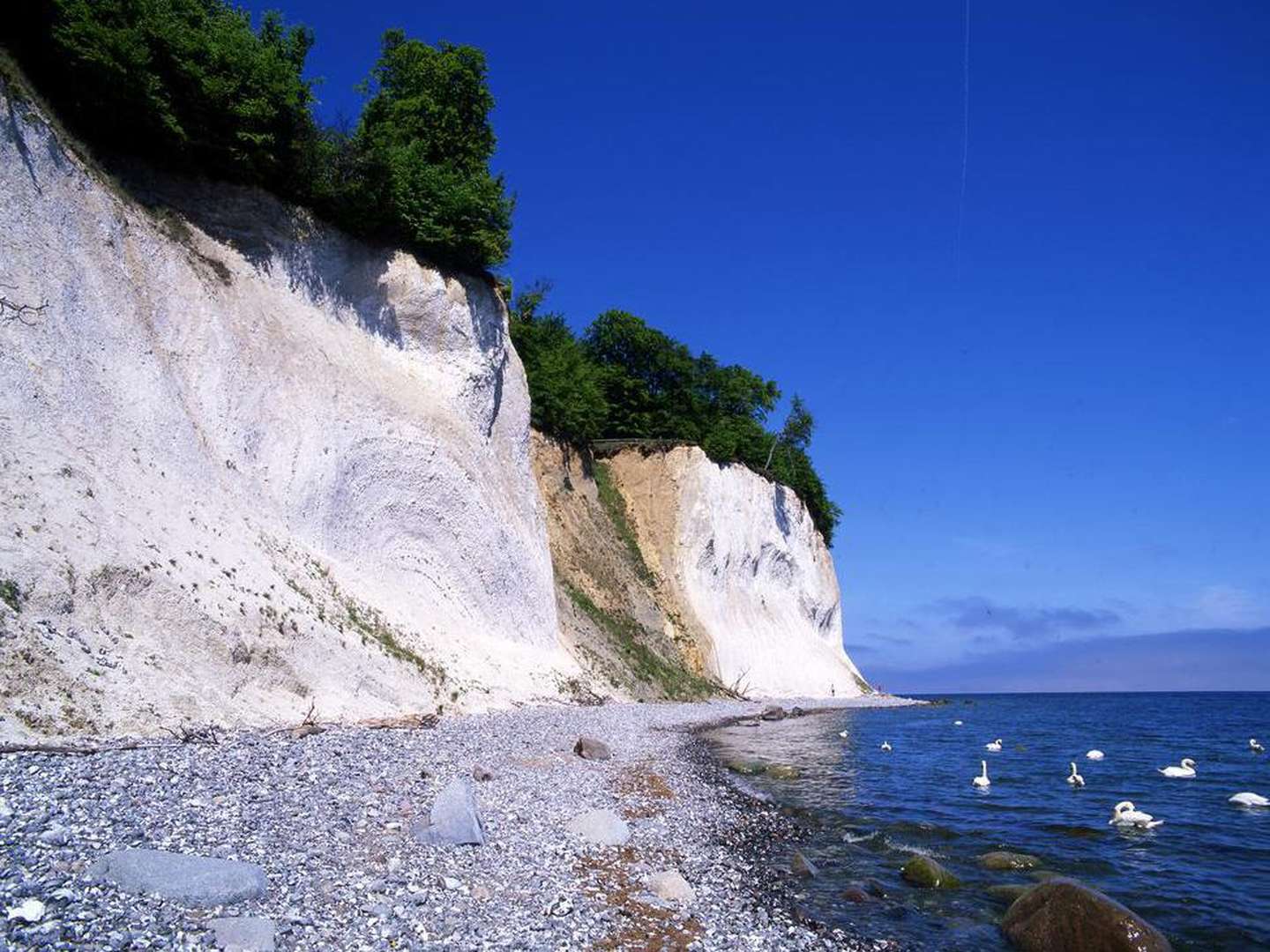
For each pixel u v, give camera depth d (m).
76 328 18.02
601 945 8.73
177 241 23.61
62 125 20.66
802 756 28.83
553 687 31.88
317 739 15.64
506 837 11.80
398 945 7.59
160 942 6.54
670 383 69.56
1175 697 187.00
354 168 29.81
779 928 10.30
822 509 85.44
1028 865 14.18
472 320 33.88
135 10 22.98
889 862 14.27
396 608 25.56
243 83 25.39
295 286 27.70
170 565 16.77
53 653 13.11
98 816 9.10
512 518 34.81
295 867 9.00
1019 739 39.66
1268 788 23.30
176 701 14.73
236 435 22.47
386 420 28.58
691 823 15.60
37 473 15.15
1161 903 12.27
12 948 5.94
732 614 59.97
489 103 38.75
